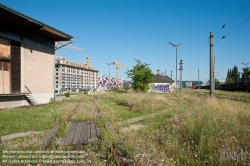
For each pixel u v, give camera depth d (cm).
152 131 674
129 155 439
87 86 8700
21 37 1741
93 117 991
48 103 1962
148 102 1550
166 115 1097
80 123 854
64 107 1523
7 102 1587
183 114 853
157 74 5853
